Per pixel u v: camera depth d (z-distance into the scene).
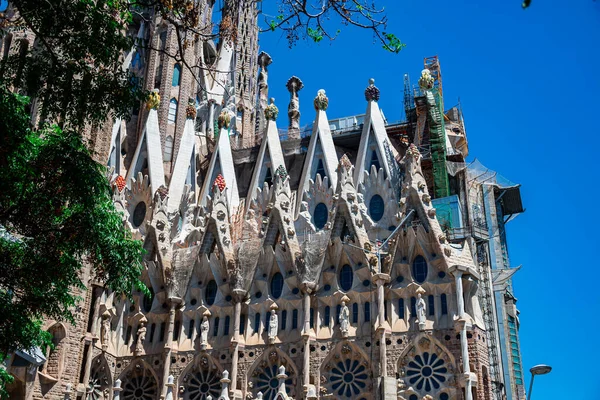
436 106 63.50
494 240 64.38
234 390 52.03
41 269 28.45
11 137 26.25
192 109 72.69
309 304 52.84
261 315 54.69
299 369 51.53
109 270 31.55
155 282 58.31
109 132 60.19
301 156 70.06
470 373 47.06
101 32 27.44
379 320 50.06
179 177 67.69
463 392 46.88
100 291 55.19
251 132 94.12
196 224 62.66
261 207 64.56
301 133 76.06
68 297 30.88
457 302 49.25
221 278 57.22
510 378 58.50
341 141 69.44
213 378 53.88
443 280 50.56
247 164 72.00
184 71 75.94
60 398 49.44
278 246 56.16
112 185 62.22
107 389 54.97
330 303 53.03
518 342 65.38
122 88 27.84
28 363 46.28
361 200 59.34
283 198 58.19
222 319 55.69
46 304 29.47
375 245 55.53
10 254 28.56
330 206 61.97
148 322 57.31
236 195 67.62
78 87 27.59
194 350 55.00
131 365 55.56
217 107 83.19
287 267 55.53
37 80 26.81
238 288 55.16
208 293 57.28
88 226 28.86
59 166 28.00
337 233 54.75
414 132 68.19
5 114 26.25
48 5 26.39
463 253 51.97
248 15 100.62
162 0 28.83
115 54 27.95
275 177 59.38
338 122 72.56
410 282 51.09
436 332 49.00
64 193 28.17
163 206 61.16
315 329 52.50
